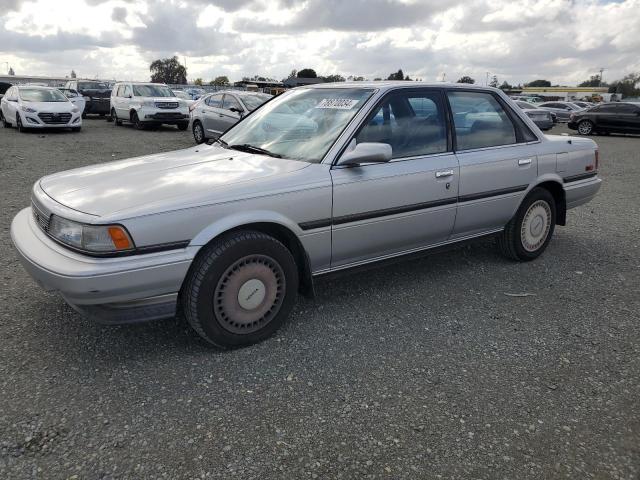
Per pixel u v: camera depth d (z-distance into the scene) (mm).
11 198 6840
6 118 17703
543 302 3979
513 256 4785
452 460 2273
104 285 2627
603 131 22156
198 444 2332
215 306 2998
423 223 3885
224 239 2988
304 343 3262
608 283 4398
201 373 2893
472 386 2832
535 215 4762
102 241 2633
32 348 3092
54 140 14344
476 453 2322
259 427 2457
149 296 2791
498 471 2219
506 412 2613
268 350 3166
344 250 3523
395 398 2707
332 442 2367
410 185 3715
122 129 18969
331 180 3334
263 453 2287
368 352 3172
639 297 4113
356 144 3494
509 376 2939
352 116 3592
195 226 2844
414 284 4277
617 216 6930
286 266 3225
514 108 4609
